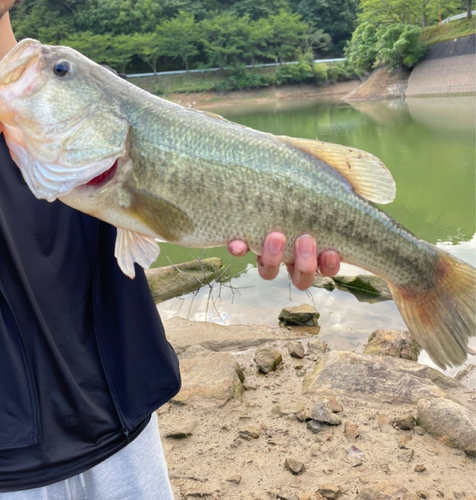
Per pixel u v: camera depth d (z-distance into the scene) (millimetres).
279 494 668
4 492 340
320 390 895
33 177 365
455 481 679
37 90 383
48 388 352
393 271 494
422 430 777
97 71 411
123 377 388
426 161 3357
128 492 391
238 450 767
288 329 1237
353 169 462
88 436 369
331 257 461
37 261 356
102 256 399
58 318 363
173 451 771
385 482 660
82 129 391
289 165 438
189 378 935
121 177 403
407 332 1109
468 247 1728
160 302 1470
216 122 435
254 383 955
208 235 430
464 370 993
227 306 1408
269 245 421
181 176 414
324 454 745
